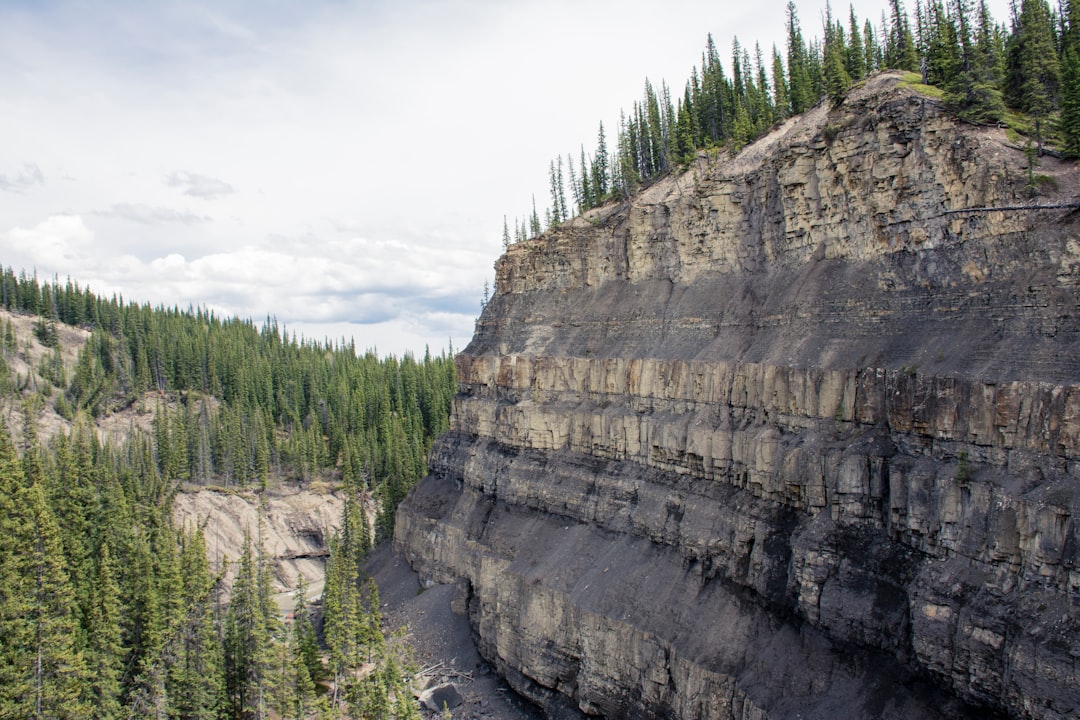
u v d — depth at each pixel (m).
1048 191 41.50
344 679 62.09
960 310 43.91
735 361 56.50
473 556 73.06
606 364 68.00
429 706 60.22
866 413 45.41
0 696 42.97
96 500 73.50
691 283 67.00
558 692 58.44
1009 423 36.53
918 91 51.22
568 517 66.38
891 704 38.31
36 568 46.72
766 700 42.44
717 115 101.31
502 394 81.06
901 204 49.31
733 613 48.72
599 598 55.75
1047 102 49.22
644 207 72.50
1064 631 31.66
